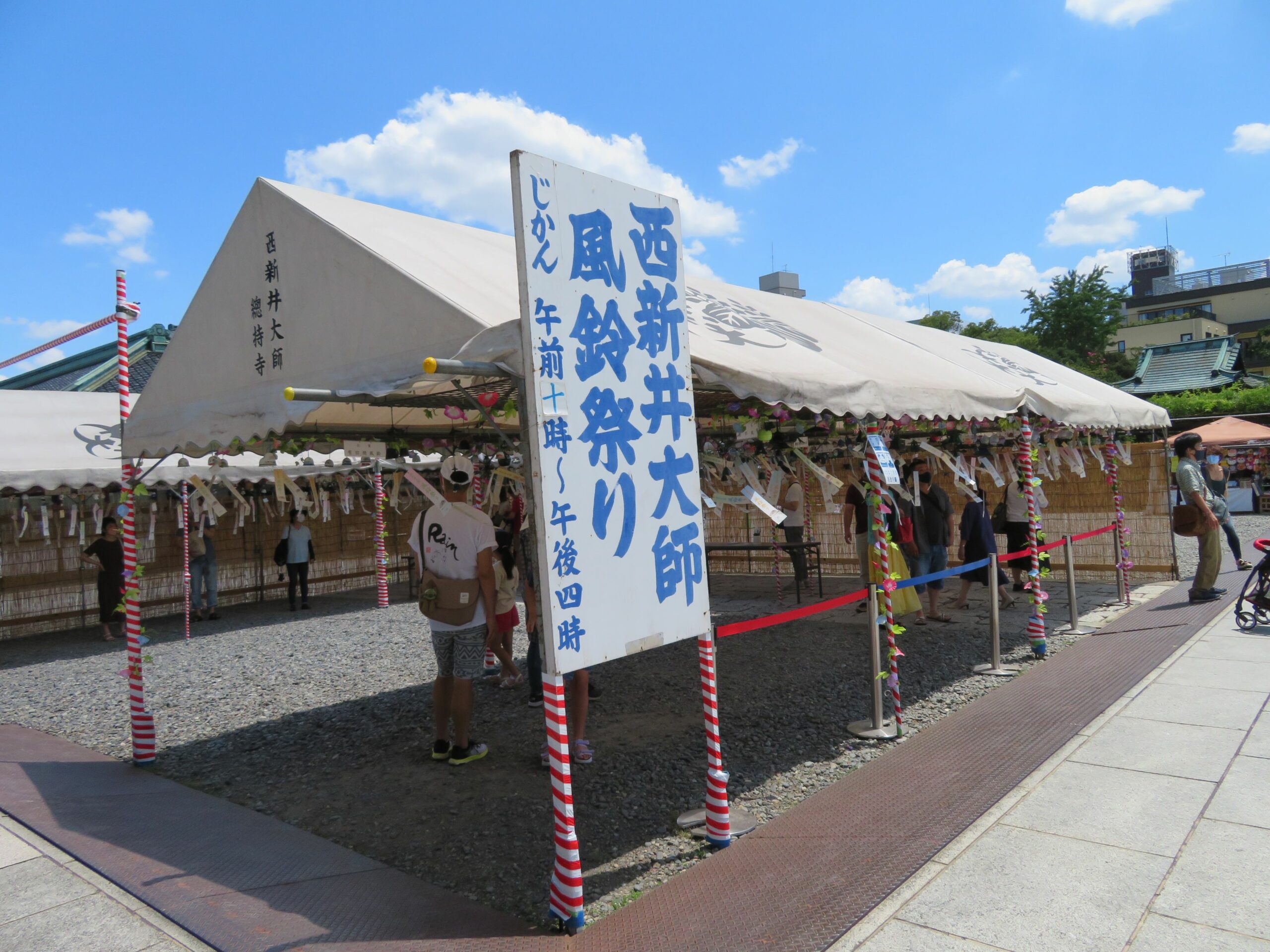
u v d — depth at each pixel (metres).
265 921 3.30
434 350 4.06
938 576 6.57
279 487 9.34
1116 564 10.43
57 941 3.21
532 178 3.38
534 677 6.58
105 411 13.06
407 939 3.16
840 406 5.27
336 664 9.05
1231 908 3.18
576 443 3.47
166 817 4.57
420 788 5.05
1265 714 5.41
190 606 13.26
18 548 12.49
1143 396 33.88
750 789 4.87
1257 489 24.16
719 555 15.12
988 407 7.22
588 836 4.30
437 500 5.23
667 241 4.06
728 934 3.17
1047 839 3.85
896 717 5.70
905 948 3.03
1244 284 53.12
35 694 8.31
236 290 5.27
